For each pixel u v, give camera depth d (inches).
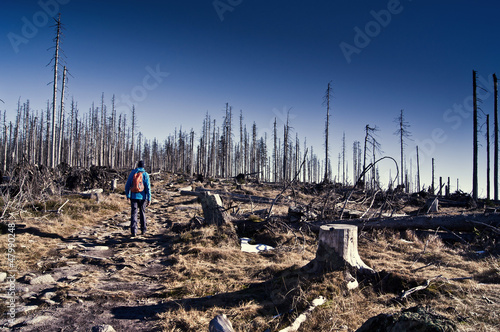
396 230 362.3
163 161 3063.5
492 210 374.0
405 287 162.9
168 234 354.9
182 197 802.8
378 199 548.7
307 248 307.1
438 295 150.4
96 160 1929.1
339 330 120.9
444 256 274.4
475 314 123.2
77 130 1918.1
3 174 546.0
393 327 98.8
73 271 212.2
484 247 311.3
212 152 2102.6
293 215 394.0
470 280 179.9
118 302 162.4
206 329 126.5
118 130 2021.4
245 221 376.2
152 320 139.4
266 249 303.6
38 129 2009.1
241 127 2041.1
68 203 468.4
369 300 153.5
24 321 133.9
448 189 1061.1
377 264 241.1
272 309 144.9
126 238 330.6
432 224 352.5
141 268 230.4
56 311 147.3
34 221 338.3
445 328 92.0
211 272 218.8
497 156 909.2
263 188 1186.0
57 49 975.0
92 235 333.1
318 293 149.6
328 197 427.8
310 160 2303.2
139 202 349.1
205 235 319.0
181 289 182.1
